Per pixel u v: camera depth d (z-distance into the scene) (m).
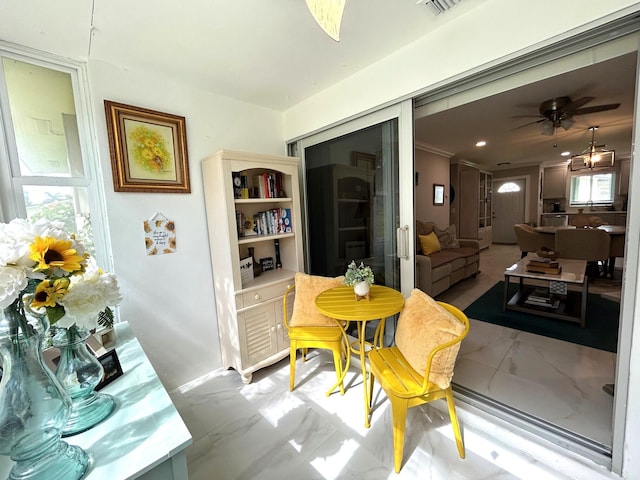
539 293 3.46
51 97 1.67
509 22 1.38
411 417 1.76
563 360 2.20
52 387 0.75
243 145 2.52
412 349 1.50
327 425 1.74
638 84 1.11
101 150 1.78
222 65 1.90
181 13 1.39
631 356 1.18
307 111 2.54
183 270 2.18
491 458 1.46
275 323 2.38
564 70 1.34
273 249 2.79
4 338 0.70
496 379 1.99
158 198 2.04
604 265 4.23
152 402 0.98
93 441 0.81
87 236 1.81
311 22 1.50
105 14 1.37
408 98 1.82
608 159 5.01
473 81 1.60
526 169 7.86
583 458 1.34
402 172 1.95
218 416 1.85
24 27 1.43
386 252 2.15
